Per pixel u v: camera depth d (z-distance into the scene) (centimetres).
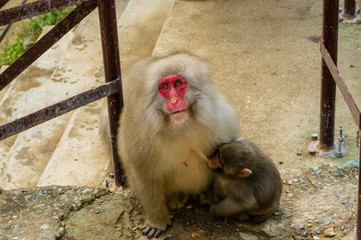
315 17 904
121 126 507
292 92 730
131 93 514
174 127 448
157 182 495
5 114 908
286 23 893
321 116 604
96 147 732
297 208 525
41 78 984
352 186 546
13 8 421
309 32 865
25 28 1191
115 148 550
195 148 478
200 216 527
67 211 521
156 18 1022
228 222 516
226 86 748
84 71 965
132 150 480
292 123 673
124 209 532
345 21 866
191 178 514
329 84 579
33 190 547
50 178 682
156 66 453
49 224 503
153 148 466
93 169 692
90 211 526
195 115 454
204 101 454
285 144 639
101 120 627
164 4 1062
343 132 647
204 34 877
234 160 482
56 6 447
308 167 584
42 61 1023
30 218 510
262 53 820
